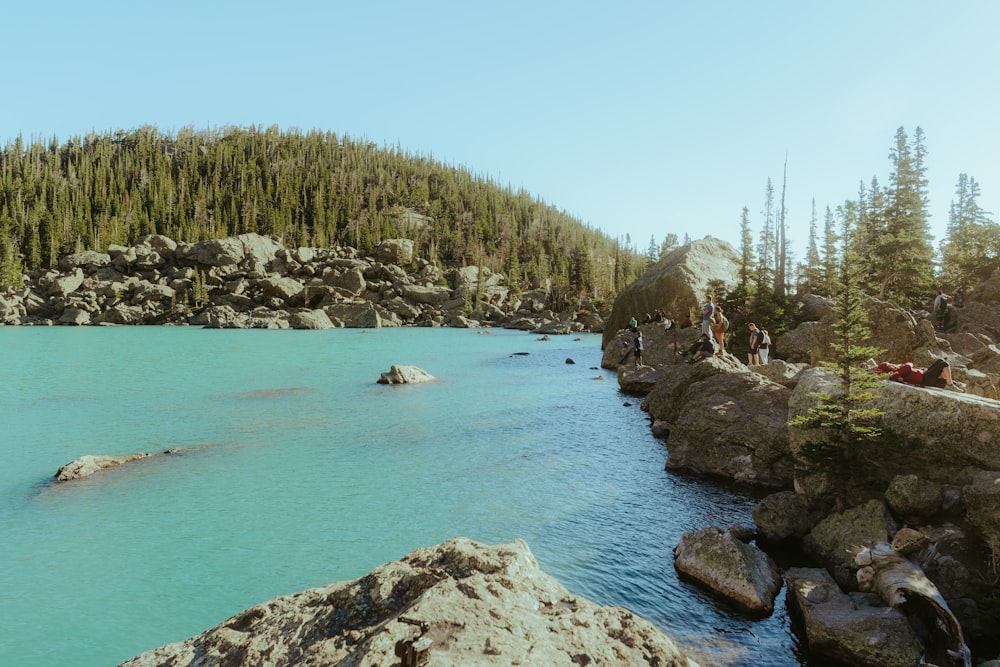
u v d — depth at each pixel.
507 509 11.84
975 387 14.71
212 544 9.87
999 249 54.41
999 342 31.44
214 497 12.21
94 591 8.27
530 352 49.16
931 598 7.07
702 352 21.77
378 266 122.06
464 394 25.94
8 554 9.44
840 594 7.98
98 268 109.25
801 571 8.72
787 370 17.86
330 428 18.84
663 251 129.25
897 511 9.07
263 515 11.23
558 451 16.44
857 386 10.11
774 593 8.58
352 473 14.01
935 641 7.00
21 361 38.62
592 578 8.99
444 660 3.70
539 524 11.08
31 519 10.91
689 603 8.35
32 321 91.38
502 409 22.39
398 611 4.71
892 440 9.85
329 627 4.70
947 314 32.47
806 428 11.24
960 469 9.27
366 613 4.80
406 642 3.67
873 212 67.81
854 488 10.16
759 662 7.04
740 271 45.19
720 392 15.90
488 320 113.88
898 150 59.75
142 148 190.25
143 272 110.12
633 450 16.77
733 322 39.38
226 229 147.12
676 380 19.81
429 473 14.12
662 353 33.84
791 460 13.22
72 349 48.00
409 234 178.88
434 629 4.11
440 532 10.55
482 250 177.75
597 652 4.23
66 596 8.12
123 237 133.00
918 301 51.25
